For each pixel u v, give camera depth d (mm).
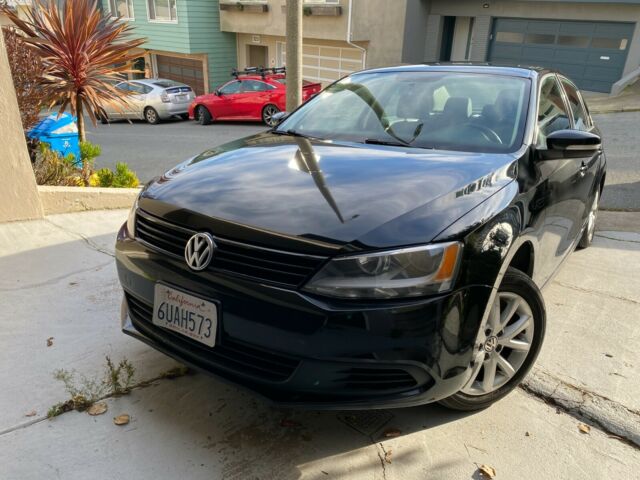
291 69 6164
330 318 1916
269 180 2459
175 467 2176
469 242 2086
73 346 2955
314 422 2465
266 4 20781
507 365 2494
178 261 2236
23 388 2594
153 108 17562
